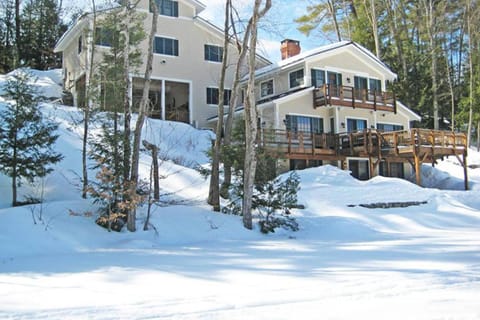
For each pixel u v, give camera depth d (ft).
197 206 41.55
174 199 44.75
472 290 16.75
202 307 14.98
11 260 25.39
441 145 74.59
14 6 115.24
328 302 15.42
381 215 48.08
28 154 39.91
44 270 22.15
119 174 34.71
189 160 64.08
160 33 84.69
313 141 74.59
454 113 118.73
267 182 40.22
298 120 79.66
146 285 18.51
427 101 114.42
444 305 14.67
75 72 82.07
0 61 107.14
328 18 123.24
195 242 33.58
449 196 57.26
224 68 43.37
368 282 18.33
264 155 41.47
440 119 122.83
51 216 33.73
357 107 82.58
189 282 19.01
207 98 88.74
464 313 13.74
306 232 39.83
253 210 40.98
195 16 87.71
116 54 46.47
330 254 26.53
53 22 117.91
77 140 55.83
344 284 18.06
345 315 13.79
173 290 17.56
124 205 33.06
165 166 54.24
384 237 36.50
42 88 82.38
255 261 24.20
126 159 35.24
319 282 18.57
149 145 43.42
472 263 22.45
